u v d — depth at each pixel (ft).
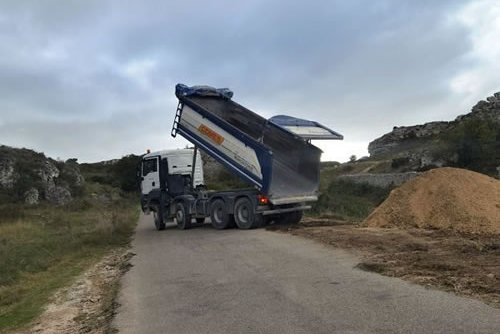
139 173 74.74
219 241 47.29
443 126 323.98
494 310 19.42
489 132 193.88
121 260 45.47
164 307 25.17
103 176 269.03
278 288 26.25
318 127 59.21
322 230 46.78
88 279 38.11
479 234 38.50
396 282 25.11
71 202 154.92
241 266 33.47
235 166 55.42
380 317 19.80
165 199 68.39
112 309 26.66
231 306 23.76
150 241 55.72
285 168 54.44
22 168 175.42
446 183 46.68
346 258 32.53
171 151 69.46
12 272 41.37
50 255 49.98
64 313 28.30
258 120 57.93
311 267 30.78
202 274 32.40
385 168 243.81
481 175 48.60
